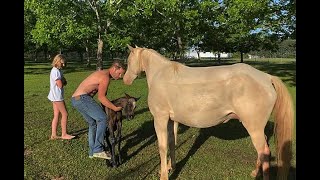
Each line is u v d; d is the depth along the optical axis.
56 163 5.86
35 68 36.19
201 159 6.08
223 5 24.08
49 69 34.38
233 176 5.28
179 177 5.28
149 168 5.72
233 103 4.45
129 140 7.36
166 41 29.14
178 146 6.92
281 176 4.41
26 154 6.29
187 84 4.69
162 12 21.88
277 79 4.47
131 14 21.77
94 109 5.62
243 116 4.40
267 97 4.33
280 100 4.43
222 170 5.54
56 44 22.02
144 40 27.55
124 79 5.88
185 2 22.36
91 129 5.84
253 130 4.39
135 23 24.22
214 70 4.67
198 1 23.39
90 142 5.85
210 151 6.55
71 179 5.20
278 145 4.47
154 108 4.99
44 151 6.48
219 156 6.25
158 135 4.99
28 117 9.66
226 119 4.66
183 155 6.36
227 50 36.50
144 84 18.45
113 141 5.75
